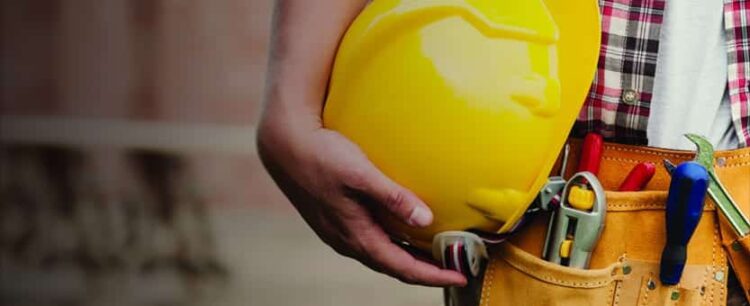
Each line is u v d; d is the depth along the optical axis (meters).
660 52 1.54
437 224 1.51
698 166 1.45
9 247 5.91
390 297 4.66
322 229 1.56
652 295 1.50
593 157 1.53
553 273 1.51
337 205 1.52
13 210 6.23
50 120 8.09
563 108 1.47
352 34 1.52
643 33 1.54
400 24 1.49
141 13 8.14
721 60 1.54
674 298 1.50
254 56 8.02
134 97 8.20
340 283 5.00
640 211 1.50
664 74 1.53
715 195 1.50
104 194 7.21
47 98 8.34
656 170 1.53
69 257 5.80
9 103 8.43
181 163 7.46
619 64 1.54
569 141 1.55
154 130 7.88
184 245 5.71
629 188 1.52
